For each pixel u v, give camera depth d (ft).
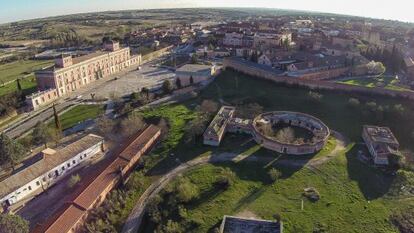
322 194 217.77
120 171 241.76
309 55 485.15
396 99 351.46
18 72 619.26
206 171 243.40
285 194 217.97
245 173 240.32
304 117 314.55
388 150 250.98
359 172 240.12
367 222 194.18
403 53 528.63
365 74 451.94
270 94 378.12
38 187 247.70
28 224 193.06
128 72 593.42
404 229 188.85
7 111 401.70
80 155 279.08
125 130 325.62
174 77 532.32
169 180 238.07
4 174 256.32
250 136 292.81
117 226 200.54
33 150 298.76
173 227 189.88
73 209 202.39
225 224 189.88
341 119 320.09
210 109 343.46
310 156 259.39
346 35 637.71
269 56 468.75
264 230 185.47
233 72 474.90
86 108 417.49
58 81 467.93
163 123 324.39
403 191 220.64
